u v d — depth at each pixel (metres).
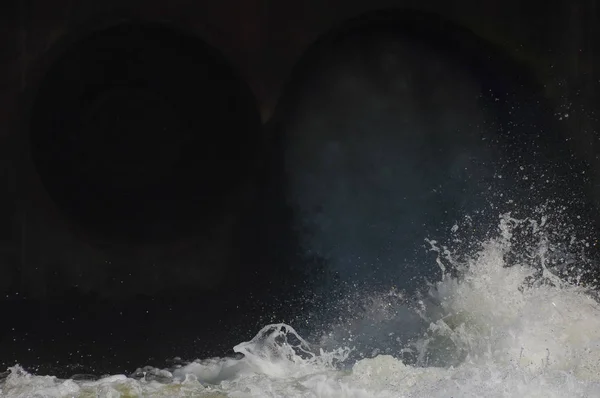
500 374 8.01
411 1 14.96
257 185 15.82
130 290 15.33
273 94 15.24
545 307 9.83
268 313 13.48
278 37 15.15
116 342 11.76
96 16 14.66
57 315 13.59
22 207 14.89
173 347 11.40
